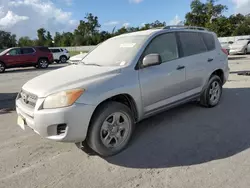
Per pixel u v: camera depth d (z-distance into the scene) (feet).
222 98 20.34
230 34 174.60
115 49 14.17
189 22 180.75
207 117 15.89
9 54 57.11
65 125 10.17
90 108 10.45
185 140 12.76
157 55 12.21
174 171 10.02
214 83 17.78
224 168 10.02
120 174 10.00
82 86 10.56
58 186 9.34
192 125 14.67
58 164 10.93
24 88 11.89
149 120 15.70
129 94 11.88
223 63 18.34
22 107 11.32
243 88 23.88
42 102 10.26
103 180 9.61
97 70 12.12
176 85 14.44
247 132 13.37
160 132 13.87
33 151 12.23
